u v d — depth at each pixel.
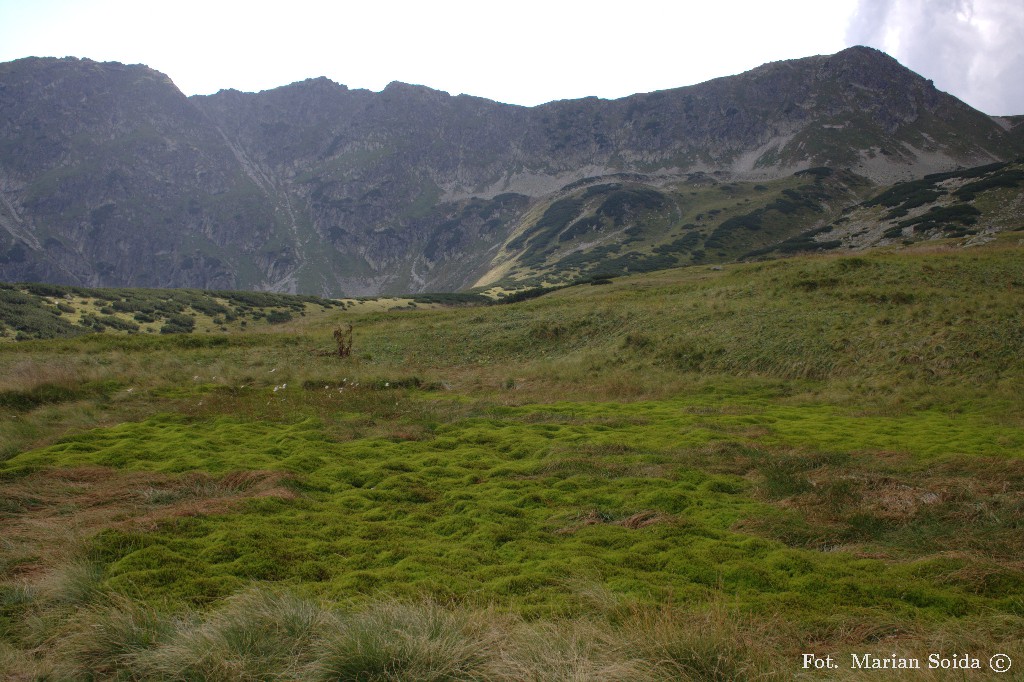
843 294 31.50
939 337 24.08
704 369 26.77
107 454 12.98
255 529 8.66
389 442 14.67
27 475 11.28
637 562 7.93
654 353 29.09
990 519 9.47
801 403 20.64
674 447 13.92
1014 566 7.89
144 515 9.34
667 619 5.75
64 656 5.40
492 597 6.75
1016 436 14.28
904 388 20.98
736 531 9.22
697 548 8.40
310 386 23.03
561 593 6.89
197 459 12.59
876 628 6.27
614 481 11.46
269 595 6.27
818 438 14.84
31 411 17.62
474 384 25.11
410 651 5.29
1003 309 25.30
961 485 10.63
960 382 21.00
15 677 5.15
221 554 7.84
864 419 17.34
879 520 9.58
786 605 6.77
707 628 5.72
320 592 6.95
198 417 16.94
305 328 42.03
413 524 9.45
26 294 76.31
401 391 22.59
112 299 81.94
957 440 14.26
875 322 26.91
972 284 30.62
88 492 10.40
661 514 9.72
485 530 8.99
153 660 5.27
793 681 5.17
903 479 11.22
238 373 25.91
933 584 7.37
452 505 10.33
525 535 8.89
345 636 5.43
